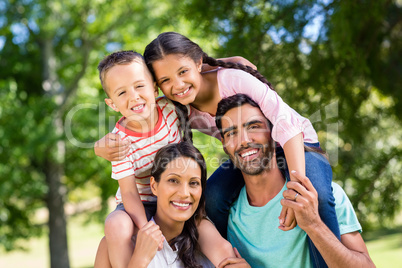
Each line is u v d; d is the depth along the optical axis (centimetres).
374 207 577
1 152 939
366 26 538
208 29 573
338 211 237
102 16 1088
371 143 609
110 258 218
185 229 234
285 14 541
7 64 1089
